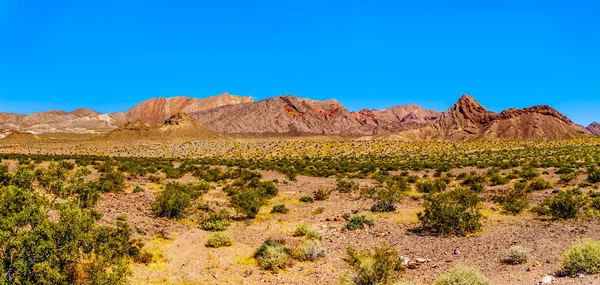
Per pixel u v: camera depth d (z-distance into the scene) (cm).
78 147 14650
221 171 5934
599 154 7556
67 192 1293
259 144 16200
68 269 936
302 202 3002
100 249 980
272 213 2511
